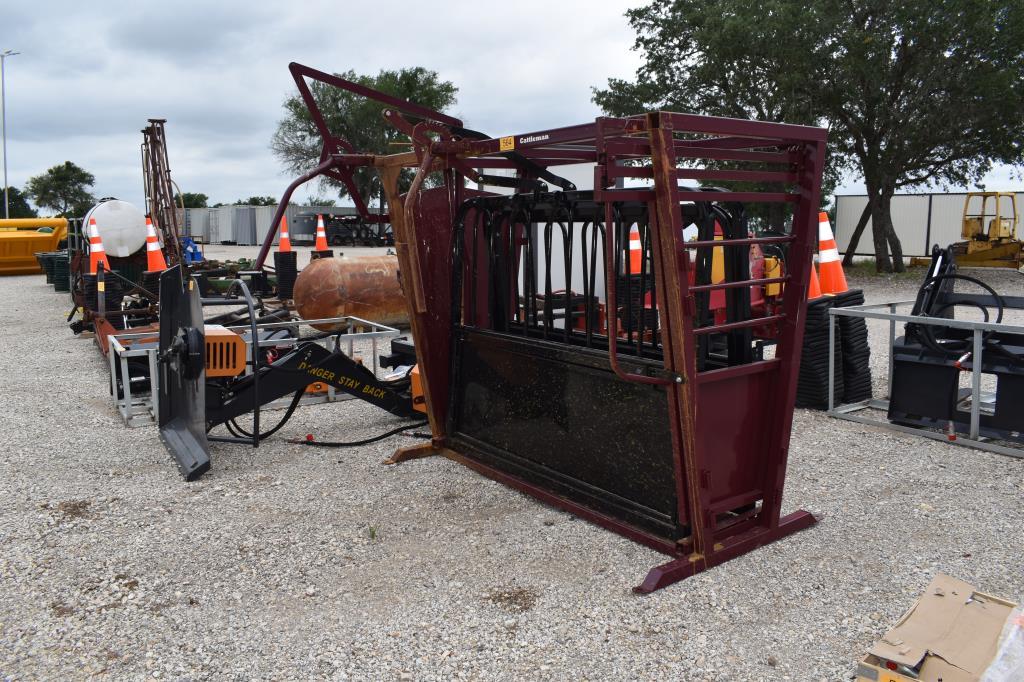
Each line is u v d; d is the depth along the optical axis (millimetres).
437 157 4301
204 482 4434
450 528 3729
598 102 20594
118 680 2527
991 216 19422
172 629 2846
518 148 3662
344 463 4777
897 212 24344
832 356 5660
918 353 5262
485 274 4605
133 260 11938
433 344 4789
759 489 3523
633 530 3502
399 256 4621
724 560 3316
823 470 4527
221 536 3654
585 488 3801
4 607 3010
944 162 18156
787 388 3395
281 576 3246
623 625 2814
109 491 4281
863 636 2719
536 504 4031
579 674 2516
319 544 3555
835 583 3115
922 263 20484
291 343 6117
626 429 3539
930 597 2598
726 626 2799
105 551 3494
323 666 2588
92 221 11414
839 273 6672
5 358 8469
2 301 14133
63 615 2951
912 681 2205
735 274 3398
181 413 5043
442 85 48750
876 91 16625
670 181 2861
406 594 3074
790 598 3000
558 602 2990
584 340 4027
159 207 11477
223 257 28172
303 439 5324
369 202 44750
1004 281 16281
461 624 2840
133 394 6562
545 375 4016
